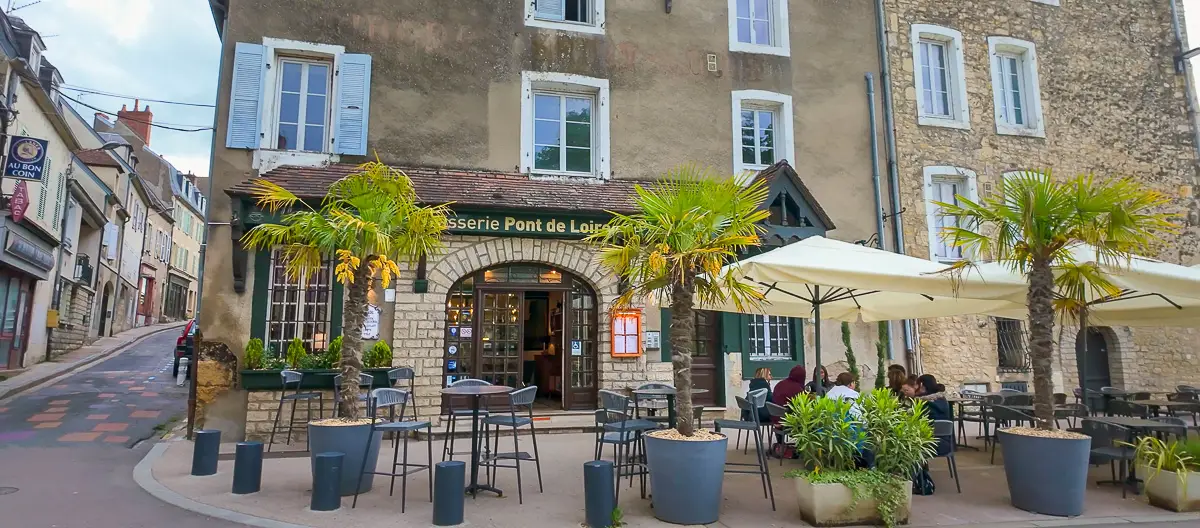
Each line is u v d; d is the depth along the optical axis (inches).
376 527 200.7
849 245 291.0
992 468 297.0
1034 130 510.0
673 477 207.6
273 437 328.2
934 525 210.4
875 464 219.0
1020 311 346.3
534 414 389.1
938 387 326.3
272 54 387.5
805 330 442.6
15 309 612.7
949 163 488.7
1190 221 530.6
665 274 223.0
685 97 452.1
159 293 1374.3
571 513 216.7
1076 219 226.7
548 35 435.2
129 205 1082.7
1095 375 510.0
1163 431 269.3
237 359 350.6
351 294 249.3
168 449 316.5
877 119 483.2
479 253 385.7
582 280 408.2
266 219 344.5
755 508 227.1
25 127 590.9
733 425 241.0
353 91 395.2
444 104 412.2
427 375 368.5
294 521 205.8
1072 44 534.9
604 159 430.0
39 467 277.6
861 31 492.7
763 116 474.3
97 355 761.0
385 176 260.4
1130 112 537.0
